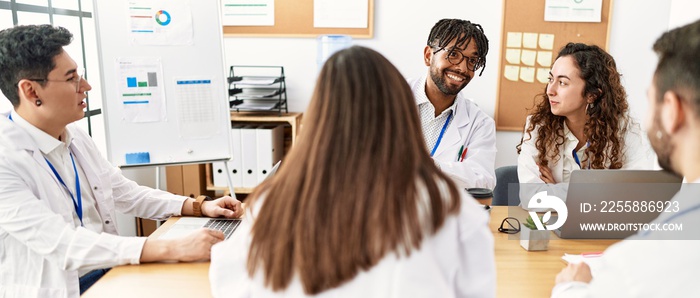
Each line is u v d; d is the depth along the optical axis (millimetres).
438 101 2117
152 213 1842
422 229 766
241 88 3234
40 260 1487
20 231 1399
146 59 2270
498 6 3230
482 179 1963
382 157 753
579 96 1906
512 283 1262
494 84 3336
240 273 940
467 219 823
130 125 2275
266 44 3371
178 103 2336
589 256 1398
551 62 3248
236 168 3102
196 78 2355
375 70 785
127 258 1368
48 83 1498
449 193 808
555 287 1084
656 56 725
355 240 751
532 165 2059
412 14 3283
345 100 769
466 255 839
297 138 827
